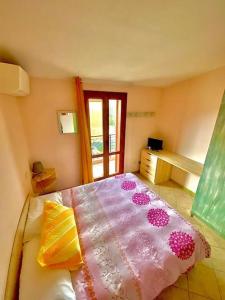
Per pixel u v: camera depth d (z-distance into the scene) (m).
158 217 1.71
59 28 1.27
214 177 2.14
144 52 1.79
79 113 2.71
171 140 3.49
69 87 2.63
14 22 1.13
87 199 2.06
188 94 2.93
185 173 3.19
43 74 2.27
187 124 3.04
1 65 1.47
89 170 3.06
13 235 1.29
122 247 1.40
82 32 1.35
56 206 1.62
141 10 1.12
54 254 1.15
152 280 1.21
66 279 1.08
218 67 2.34
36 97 2.45
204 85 2.61
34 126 2.56
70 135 2.89
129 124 3.47
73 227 1.42
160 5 1.08
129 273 1.19
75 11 1.09
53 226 1.37
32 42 1.43
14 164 1.65
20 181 1.80
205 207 2.33
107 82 2.88
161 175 3.46
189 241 1.43
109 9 1.09
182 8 1.12
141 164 3.86
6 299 0.91
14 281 1.07
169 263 1.29
